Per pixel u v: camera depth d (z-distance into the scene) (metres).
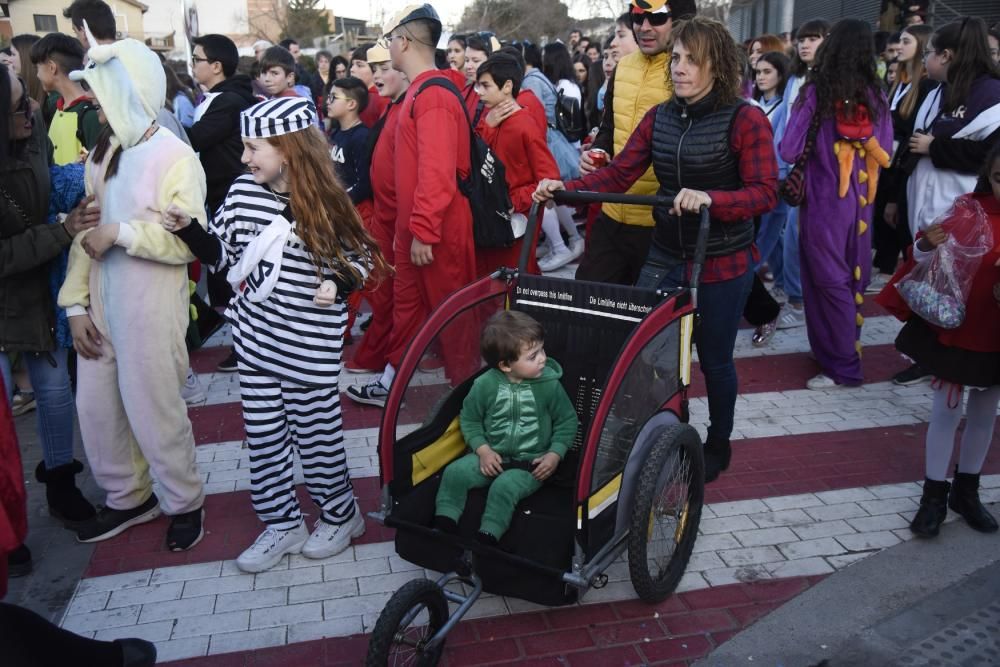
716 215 3.61
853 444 4.80
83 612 3.45
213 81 6.07
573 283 3.53
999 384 3.56
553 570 2.82
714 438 4.37
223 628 3.34
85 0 5.26
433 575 3.66
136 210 3.40
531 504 3.25
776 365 6.02
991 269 3.43
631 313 3.46
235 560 3.79
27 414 5.48
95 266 3.55
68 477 3.97
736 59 3.70
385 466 3.07
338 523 3.82
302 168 3.19
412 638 3.02
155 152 3.42
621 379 2.83
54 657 2.57
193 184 3.45
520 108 5.61
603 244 4.80
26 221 3.50
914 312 3.64
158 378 3.60
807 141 5.12
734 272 3.93
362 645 3.23
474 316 3.48
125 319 3.50
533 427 3.22
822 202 5.21
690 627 3.30
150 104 3.44
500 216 4.82
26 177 3.48
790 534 3.92
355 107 6.39
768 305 5.70
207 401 5.61
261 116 3.12
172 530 3.89
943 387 3.70
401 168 4.74
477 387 3.28
